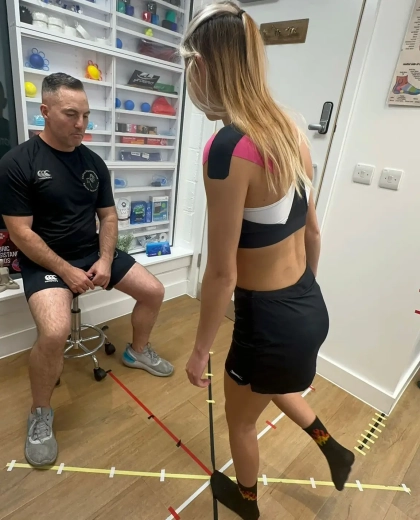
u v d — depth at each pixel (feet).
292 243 2.79
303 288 2.88
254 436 3.41
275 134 2.36
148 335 5.95
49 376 4.43
